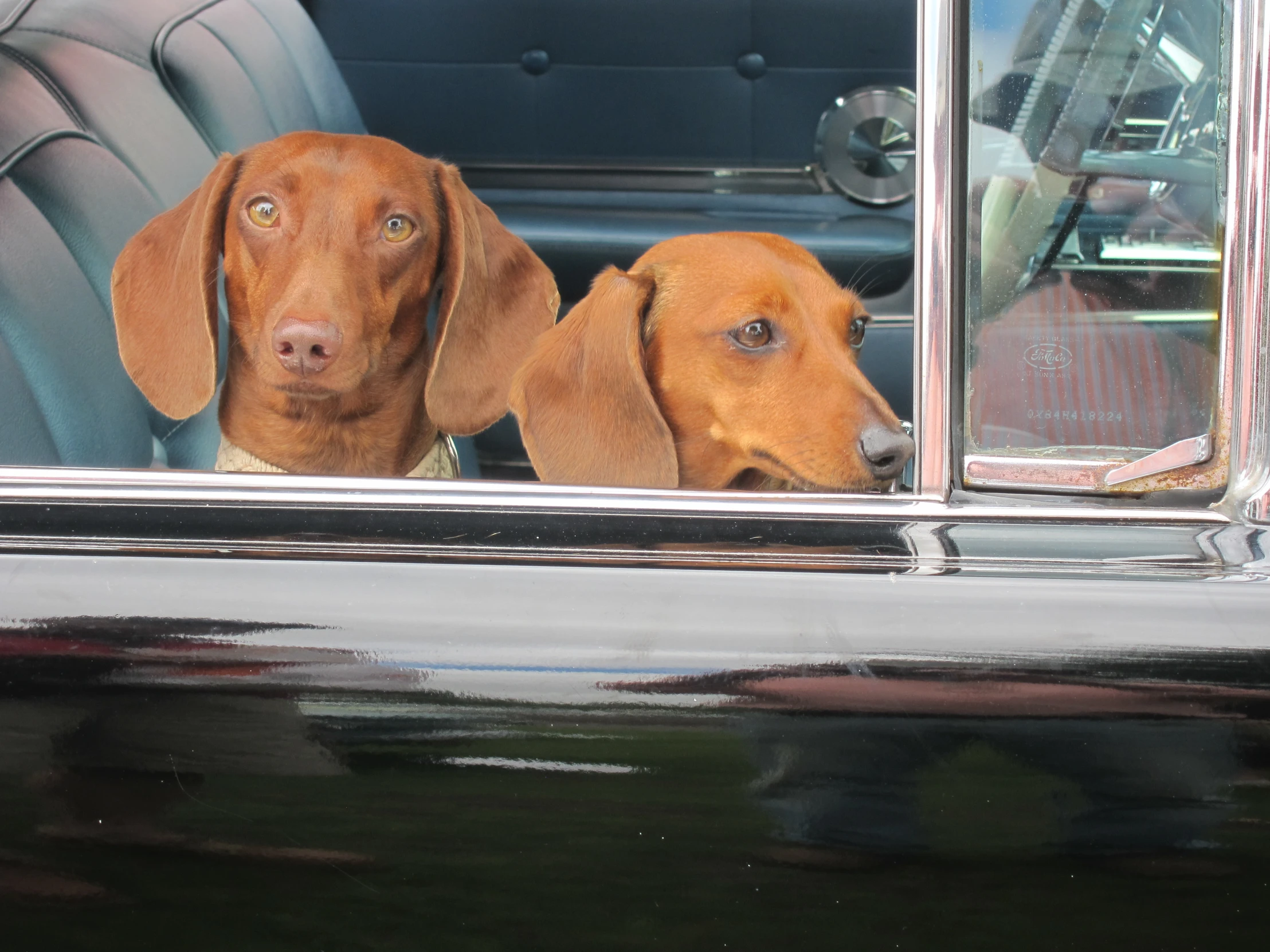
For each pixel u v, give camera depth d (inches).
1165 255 37.2
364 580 35.3
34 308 49.3
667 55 110.1
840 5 108.4
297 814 34.0
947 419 37.3
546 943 34.9
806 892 34.0
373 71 109.2
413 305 49.1
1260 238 35.2
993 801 33.4
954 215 36.0
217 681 34.0
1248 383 36.1
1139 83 36.6
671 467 46.5
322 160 47.4
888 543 36.7
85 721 34.0
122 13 67.1
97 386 51.6
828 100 111.4
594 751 33.5
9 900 35.0
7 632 34.5
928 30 35.4
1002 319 37.9
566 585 35.1
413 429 51.3
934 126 35.5
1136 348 37.6
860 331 48.8
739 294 45.7
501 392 50.5
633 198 110.0
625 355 47.1
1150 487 37.5
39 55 58.3
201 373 48.2
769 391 44.5
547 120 111.7
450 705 33.8
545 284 52.7
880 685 33.5
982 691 33.4
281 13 87.7
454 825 33.9
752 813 33.6
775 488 47.1
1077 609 34.4
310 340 43.6
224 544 36.5
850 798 33.5
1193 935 34.2
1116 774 33.3
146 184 58.9
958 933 34.2
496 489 38.1
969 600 34.7
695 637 34.1
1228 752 33.2
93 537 36.8
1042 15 35.7
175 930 35.1
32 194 52.0
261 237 46.6
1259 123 34.6
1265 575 35.3
